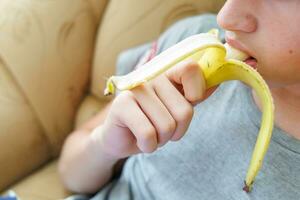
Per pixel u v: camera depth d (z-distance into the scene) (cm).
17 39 75
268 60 37
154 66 36
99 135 53
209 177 48
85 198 62
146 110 40
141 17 73
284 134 44
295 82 40
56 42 78
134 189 57
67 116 81
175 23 68
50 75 77
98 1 82
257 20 36
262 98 35
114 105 42
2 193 74
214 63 37
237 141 47
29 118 76
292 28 35
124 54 68
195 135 50
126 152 47
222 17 37
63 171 65
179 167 51
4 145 72
